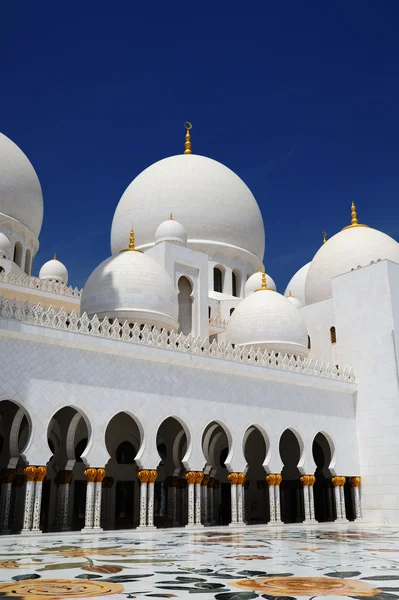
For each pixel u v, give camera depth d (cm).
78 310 4116
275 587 879
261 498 3756
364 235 4556
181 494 3288
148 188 4812
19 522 2805
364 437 3462
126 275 3316
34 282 3966
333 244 4622
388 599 778
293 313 3822
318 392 3362
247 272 4922
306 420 3241
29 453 2230
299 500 3738
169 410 2675
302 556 1354
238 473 2852
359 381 3569
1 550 1534
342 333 3734
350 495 3725
